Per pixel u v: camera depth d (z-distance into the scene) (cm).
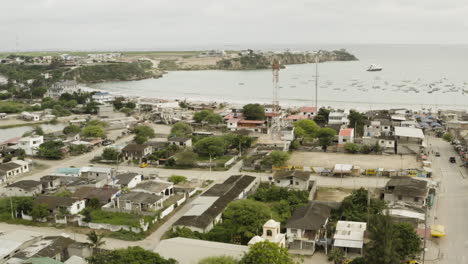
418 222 7788
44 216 8744
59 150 14200
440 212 8756
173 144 14500
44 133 16938
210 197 9256
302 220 7519
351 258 6756
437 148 14125
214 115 18800
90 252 7100
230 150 14200
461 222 8225
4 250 6750
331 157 13212
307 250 7156
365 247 6500
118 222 8475
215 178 11525
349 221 7769
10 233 7388
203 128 18412
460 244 7306
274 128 17125
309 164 12456
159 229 8300
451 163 12369
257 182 10919
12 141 15312
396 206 8438
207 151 13362
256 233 7288
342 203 8594
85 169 11694
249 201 8038
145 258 5791
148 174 11800
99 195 9681
